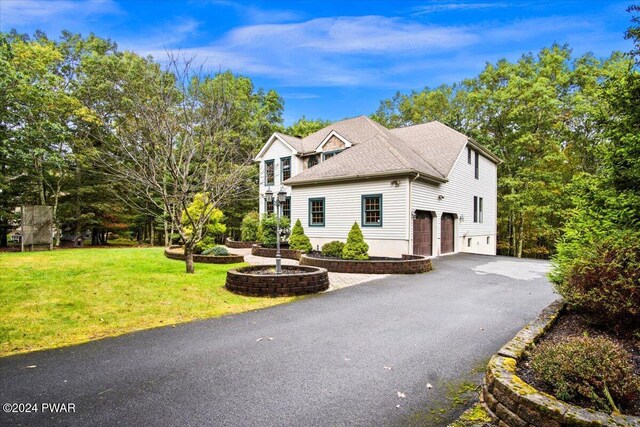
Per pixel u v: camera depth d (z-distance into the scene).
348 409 3.08
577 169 25.75
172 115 10.15
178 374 3.73
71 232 23.83
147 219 27.00
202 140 11.03
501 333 5.18
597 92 6.69
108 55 20.97
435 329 5.36
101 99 18.56
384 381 3.62
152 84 10.83
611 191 5.87
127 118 12.98
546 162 24.97
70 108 19.22
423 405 3.16
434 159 17.81
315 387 3.47
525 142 24.14
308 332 5.19
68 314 5.72
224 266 11.82
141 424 2.82
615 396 2.71
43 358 4.11
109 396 3.25
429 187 15.59
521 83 24.23
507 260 14.81
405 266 10.88
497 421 2.86
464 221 19.34
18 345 4.48
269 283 7.55
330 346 4.61
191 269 9.91
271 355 4.28
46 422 2.82
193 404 3.12
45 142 16.22
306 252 14.77
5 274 8.51
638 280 4.16
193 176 10.63
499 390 2.91
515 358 3.38
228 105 11.37
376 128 20.48
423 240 15.38
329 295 7.80
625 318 4.25
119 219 24.64
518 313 6.29
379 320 5.83
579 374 2.78
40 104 16.20
